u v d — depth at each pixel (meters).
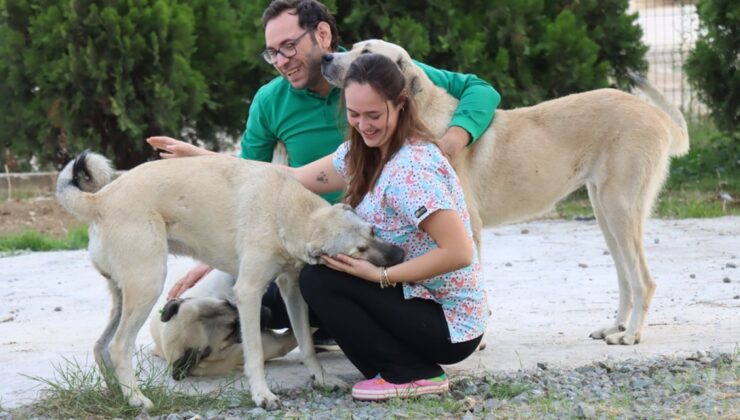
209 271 5.16
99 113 11.73
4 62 11.52
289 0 4.88
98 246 4.25
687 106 14.34
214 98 12.23
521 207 5.66
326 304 4.18
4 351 5.47
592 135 5.52
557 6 12.25
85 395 4.30
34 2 11.55
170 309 4.64
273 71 11.78
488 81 11.37
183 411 4.26
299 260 4.29
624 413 3.91
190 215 4.32
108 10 11.08
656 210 10.06
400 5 11.54
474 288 4.27
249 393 4.45
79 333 5.99
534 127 5.61
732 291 6.43
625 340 5.18
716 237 8.53
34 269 8.32
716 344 5.06
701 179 11.60
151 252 4.22
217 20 12.16
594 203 5.64
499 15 11.63
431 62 11.60
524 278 7.27
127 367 4.26
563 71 11.55
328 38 4.96
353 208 4.36
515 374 4.61
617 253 5.47
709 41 11.53
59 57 11.33
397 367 4.26
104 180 4.35
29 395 4.50
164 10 11.33
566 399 4.15
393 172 4.09
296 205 4.27
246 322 4.29
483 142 5.51
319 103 5.05
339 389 4.54
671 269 7.27
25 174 12.24
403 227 4.16
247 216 4.31
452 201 4.09
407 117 4.13
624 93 5.62
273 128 5.18
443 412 4.03
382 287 4.14
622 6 12.17
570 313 6.09
